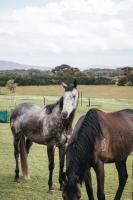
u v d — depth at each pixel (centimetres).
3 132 2242
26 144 1179
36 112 1090
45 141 1053
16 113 1149
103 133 804
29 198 979
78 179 695
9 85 7112
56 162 1439
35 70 14825
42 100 5078
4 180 1147
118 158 852
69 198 658
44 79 9225
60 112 1012
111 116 869
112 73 11581
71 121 1013
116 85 9244
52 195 1009
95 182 1146
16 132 1137
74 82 1004
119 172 891
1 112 2781
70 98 984
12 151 1647
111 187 1092
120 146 842
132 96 6919
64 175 683
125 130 855
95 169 809
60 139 1021
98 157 800
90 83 9494
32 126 1077
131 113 927
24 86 8769
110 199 981
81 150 750
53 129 1023
